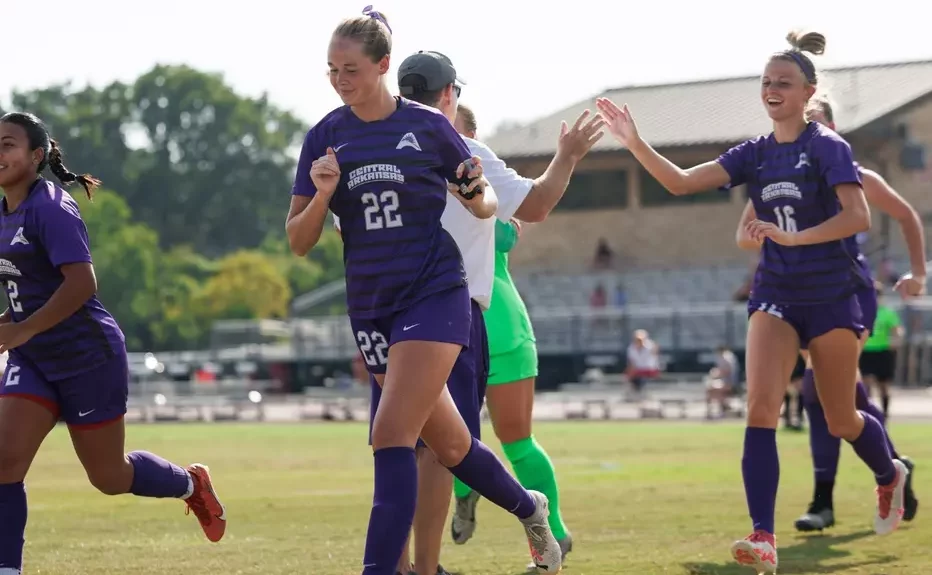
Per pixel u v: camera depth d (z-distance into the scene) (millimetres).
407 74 12453
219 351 84812
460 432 10945
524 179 12133
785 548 15070
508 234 13891
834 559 14234
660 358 68375
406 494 10062
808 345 14109
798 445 32969
